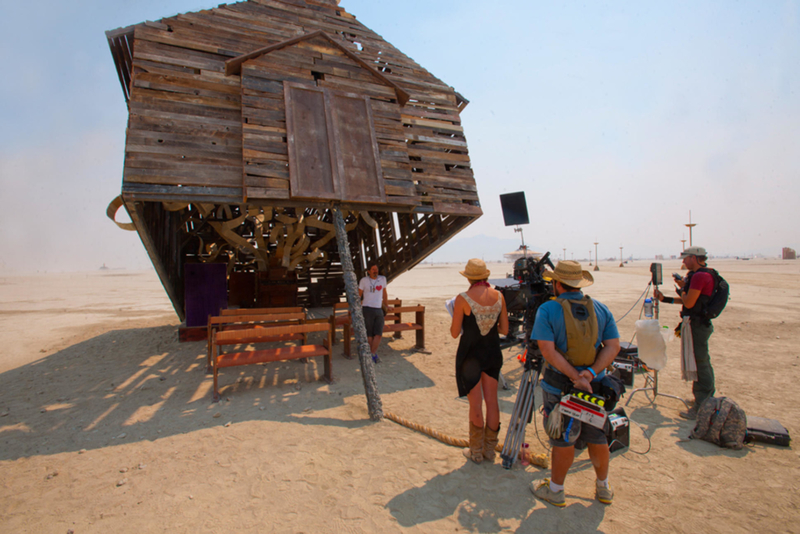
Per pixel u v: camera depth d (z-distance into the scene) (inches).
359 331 193.6
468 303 136.1
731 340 326.0
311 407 195.0
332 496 118.9
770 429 152.5
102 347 332.8
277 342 348.8
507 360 281.6
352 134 264.5
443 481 127.2
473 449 138.9
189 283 358.3
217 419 180.4
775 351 289.1
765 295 675.4
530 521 106.6
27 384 235.5
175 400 205.8
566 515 108.9
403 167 281.0
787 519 106.0
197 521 107.0
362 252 517.0
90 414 187.2
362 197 255.1
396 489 122.6
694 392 176.7
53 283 1718.8
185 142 228.1
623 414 151.5
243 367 270.7
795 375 231.9
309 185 240.5
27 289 1253.7
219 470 134.6
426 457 143.3
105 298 860.6
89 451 149.6
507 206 293.1
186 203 271.7
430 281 1290.6
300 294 515.8
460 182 309.3
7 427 172.7
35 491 122.7
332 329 310.0
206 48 249.8
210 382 237.1
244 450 149.2
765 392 203.8
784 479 126.3
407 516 109.1
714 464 136.7
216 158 233.0
